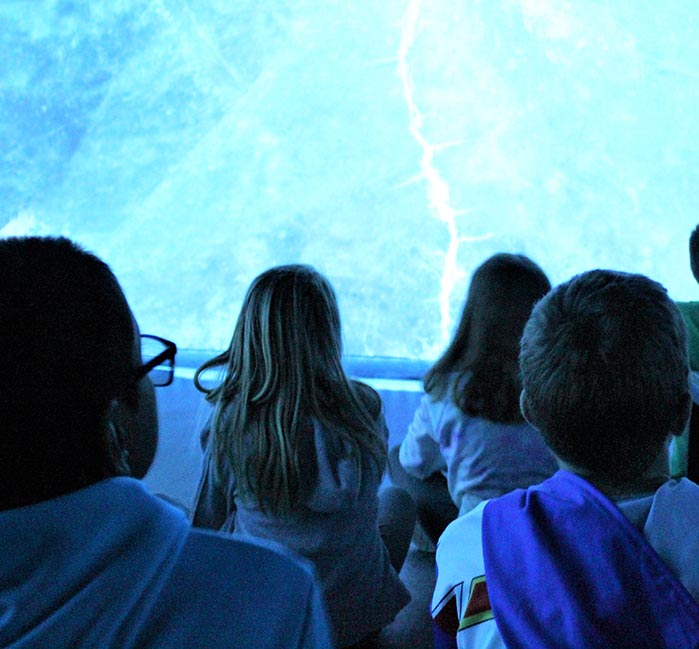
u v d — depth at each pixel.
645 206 4.18
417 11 4.93
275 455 1.34
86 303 0.51
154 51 4.91
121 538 0.47
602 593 0.64
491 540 0.71
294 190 4.44
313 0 5.07
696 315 1.45
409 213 4.29
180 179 4.52
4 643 0.44
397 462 2.12
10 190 4.47
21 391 0.47
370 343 3.74
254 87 4.82
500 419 1.54
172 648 0.48
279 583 0.53
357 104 4.74
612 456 0.71
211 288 4.07
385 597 1.59
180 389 3.22
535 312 0.78
